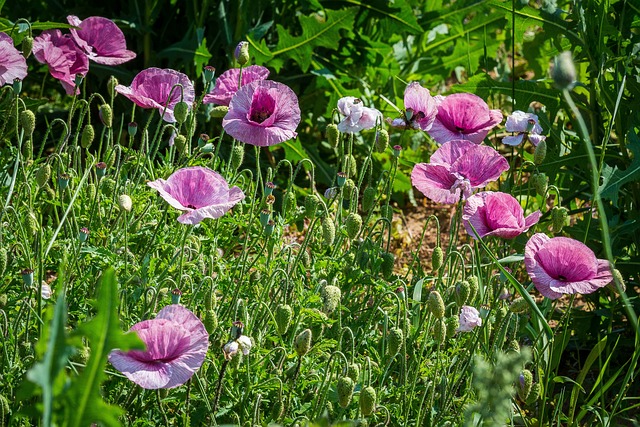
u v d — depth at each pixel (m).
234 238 5.09
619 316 5.58
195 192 3.79
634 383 5.35
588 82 6.46
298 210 5.44
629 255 5.72
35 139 7.58
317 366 4.19
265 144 4.39
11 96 5.32
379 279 4.62
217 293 4.72
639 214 5.57
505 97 8.89
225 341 4.05
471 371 4.48
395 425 4.14
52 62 5.01
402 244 7.19
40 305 3.74
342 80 7.52
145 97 4.91
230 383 3.93
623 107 5.48
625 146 5.49
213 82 7.38
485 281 5.06
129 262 4.51
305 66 7.10
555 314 5.51
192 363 3.31
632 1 5.57
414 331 4.44
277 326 3.94
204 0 7.05
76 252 4.14
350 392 3.56
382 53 7.82
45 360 2.30
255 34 7.01
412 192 7.88
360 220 4.52
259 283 4.65
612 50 5.75
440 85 9.47
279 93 4.43
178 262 4.48
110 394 3.91
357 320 4.75
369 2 7.56
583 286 3.94
